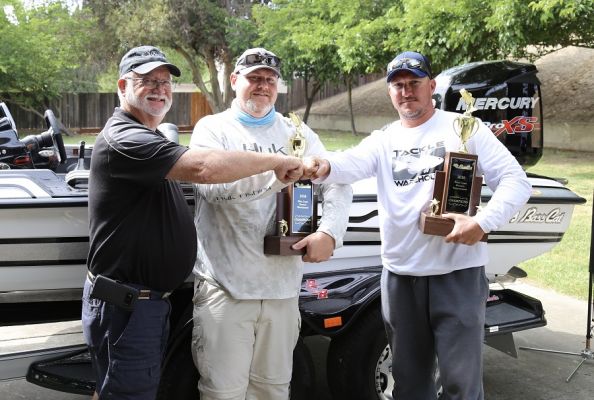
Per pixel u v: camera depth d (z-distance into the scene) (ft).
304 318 10.82
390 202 9.40
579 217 28.99
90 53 86.17
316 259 8.92
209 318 8.94
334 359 11.50
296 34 65.31
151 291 8.29
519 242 12.98
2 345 14.14
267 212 8.86
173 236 8.24
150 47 8.47
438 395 11.30
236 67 8.96
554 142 56.24
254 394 9.43
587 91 60.03
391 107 88.48
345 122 91.81
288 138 9.25
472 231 8.57
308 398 10.82
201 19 85.10
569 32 37.65
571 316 18.07
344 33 54.34
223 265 8.84
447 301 9.06
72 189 10.36
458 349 9.03
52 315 10.91
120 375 8.16
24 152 13.51
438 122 9.27
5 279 10.16
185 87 132.67
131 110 8.54
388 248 9.53
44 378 9.96
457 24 38.19
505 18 35.45
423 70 9.00
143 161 7.71
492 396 13.39
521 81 14.98
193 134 9.17
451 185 8.86
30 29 72.54
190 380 9.70
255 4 81.30
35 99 79.25
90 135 84.17
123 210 8.02
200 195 9.20
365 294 11.06
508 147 15.08
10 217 9.85
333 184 9.48
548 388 13.83
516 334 16.85
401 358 9.66
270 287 8.93
